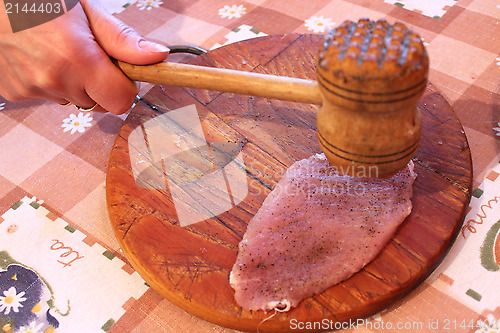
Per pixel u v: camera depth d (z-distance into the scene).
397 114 0.39
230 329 0.44
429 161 0.49
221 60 0.58
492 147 0.52
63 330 0.45
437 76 0.58
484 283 0.44
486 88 0.57
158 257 0.45
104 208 0.51
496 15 0.63
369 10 0.66
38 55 0.47
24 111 0.60
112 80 0.48
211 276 0.44
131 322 0.45
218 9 0.69
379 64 0.36
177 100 0.56
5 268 0.48
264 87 0.44
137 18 0.69
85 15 0.49
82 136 0.57
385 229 0.45
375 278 0.43
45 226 0.50
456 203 0.46
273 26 0.66
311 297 0.43
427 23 0.63
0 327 0.45
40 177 0.54
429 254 0.44
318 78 0.39
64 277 0.47
